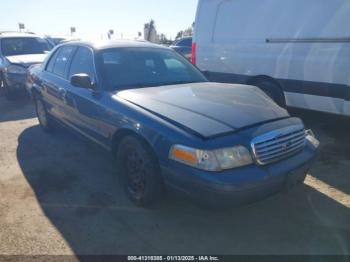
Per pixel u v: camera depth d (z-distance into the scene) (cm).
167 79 415
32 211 331
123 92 362
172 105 317
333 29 469
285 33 526
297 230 298
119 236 292
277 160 289
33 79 572
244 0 577
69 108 441
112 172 418
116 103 345
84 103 396
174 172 277
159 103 324
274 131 287
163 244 283
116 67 399
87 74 407
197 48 672
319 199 347
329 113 501
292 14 514
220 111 303
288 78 536
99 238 290
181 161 271
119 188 377
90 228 303
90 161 453
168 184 287
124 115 327
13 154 482
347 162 434
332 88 485
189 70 452
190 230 300
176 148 274
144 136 301
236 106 318
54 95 485
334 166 423
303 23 502
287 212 325
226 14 610
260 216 320
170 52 465
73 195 362
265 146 278
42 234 295
